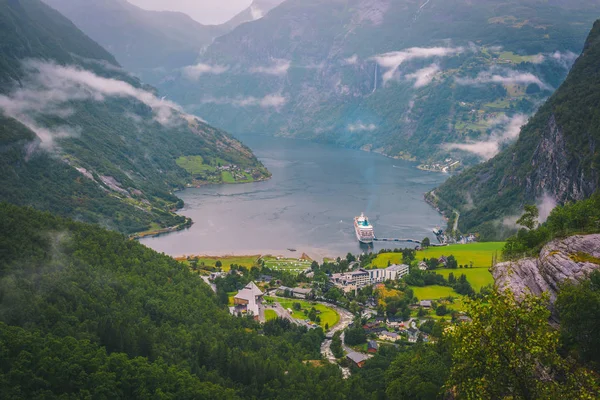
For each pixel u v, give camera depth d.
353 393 176.25
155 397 158.75
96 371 159.38
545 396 86.75
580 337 97.94
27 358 155.00
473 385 92.88
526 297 95.06
